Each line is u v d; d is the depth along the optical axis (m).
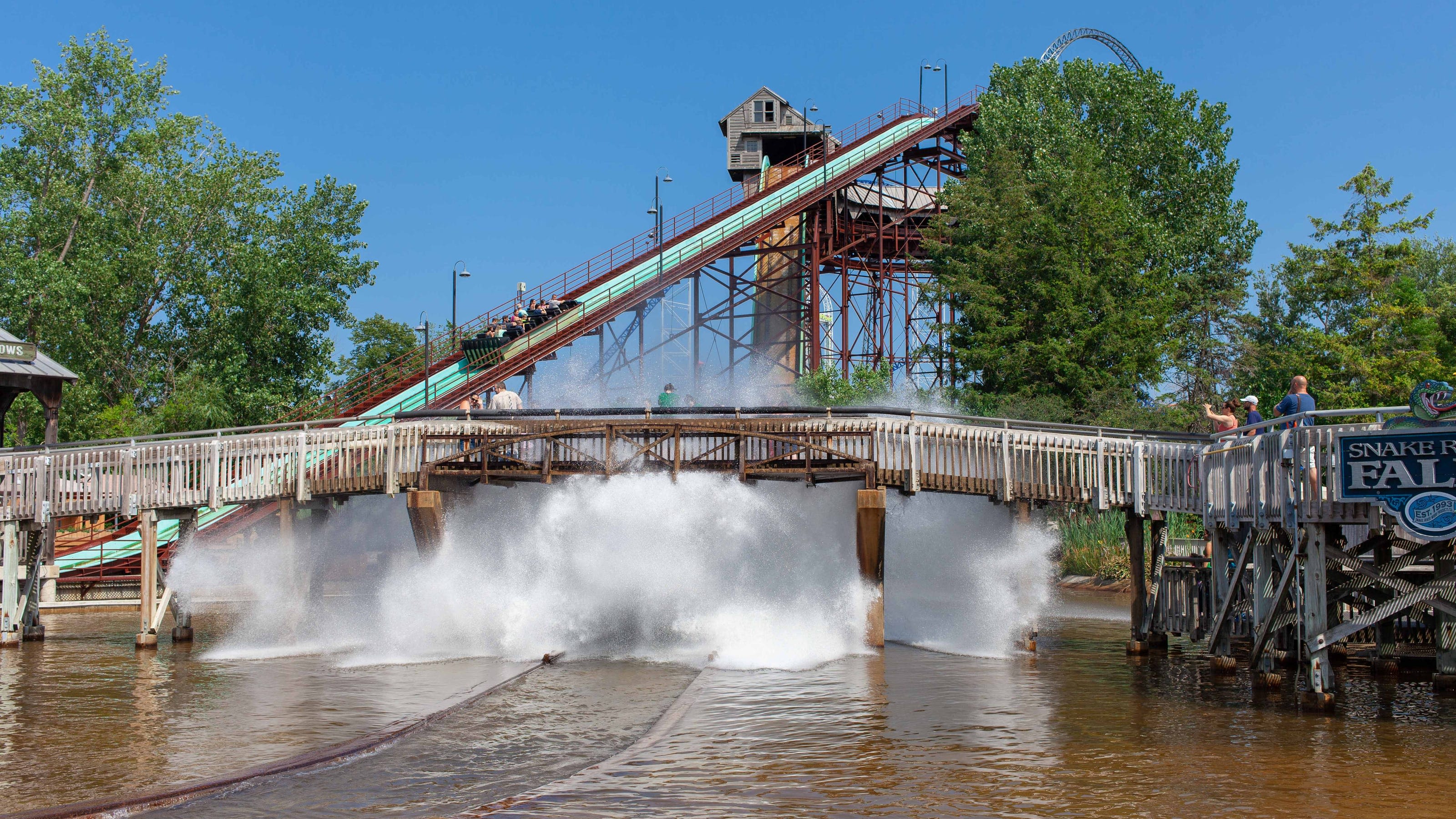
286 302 59.53
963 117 59.59
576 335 45.28
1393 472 13.52
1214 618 18.50
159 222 59.31
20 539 25.08
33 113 56.69
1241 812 10.05
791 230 54.59
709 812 10.19
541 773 11.80
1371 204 39.66
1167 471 20.09
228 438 23.59
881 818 9.96
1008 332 45.12
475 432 22.12
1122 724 14.02
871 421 21.20
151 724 14.62
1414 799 10.40
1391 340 38.44
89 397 53.44
